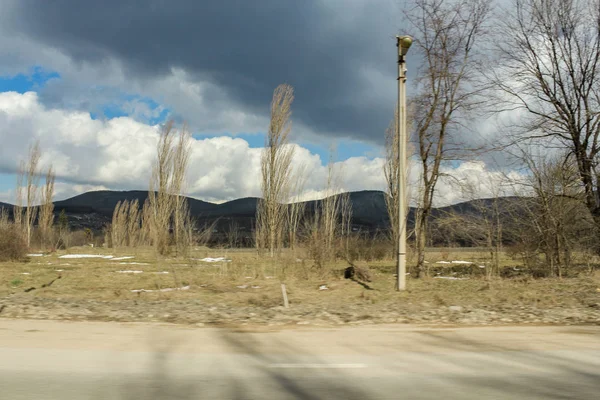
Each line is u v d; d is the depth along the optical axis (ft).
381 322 33.83
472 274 72.90
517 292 50.72
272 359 21.39
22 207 162.50
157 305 43.06
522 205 65.26
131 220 177.78
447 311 38.86
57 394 16.19
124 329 29.12
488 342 25.67
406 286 56.90
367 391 16.89
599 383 18.16
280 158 112.37
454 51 60.75
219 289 56.54
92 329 28.91
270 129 112.98
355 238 107.04
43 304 41.24
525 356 22.33
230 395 16.25
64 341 24.88
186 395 16.20
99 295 51.60
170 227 121.60
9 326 29.63
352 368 19.93
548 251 65.31
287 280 63.77
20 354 21.83
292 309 40.19
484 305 42.73
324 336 27.25
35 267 91.09
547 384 17.94
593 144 63.82
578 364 20.92
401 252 52.16
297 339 26.25
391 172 111.86
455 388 17.34
